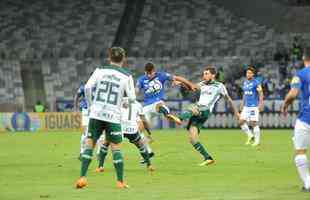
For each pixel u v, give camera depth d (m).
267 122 115.94
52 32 146.25
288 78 128.38
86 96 35.59
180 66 136.50
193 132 49.50
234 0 152.00
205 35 144.62
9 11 151.50
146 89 55.84
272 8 149.12
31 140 84.94
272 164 50.06
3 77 136.00
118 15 150.62
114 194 33.31
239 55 138.50
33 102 133.62
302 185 36.69
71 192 34.34
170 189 35.25
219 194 33.03
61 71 137.25
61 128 115.06
